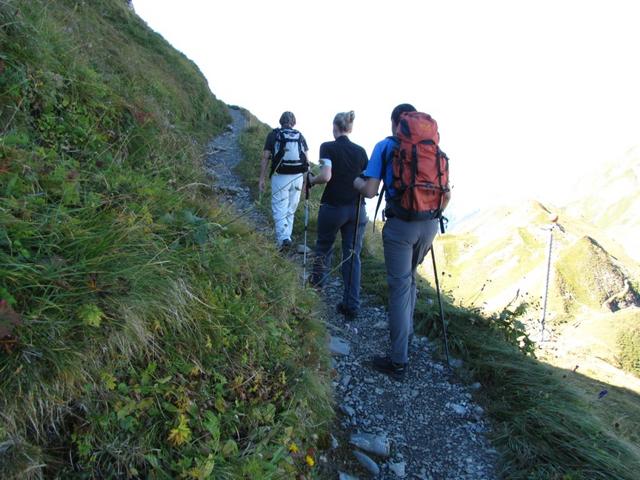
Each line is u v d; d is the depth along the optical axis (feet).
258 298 10.88
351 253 15.92
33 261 6.19
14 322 5.06
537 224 292.61
